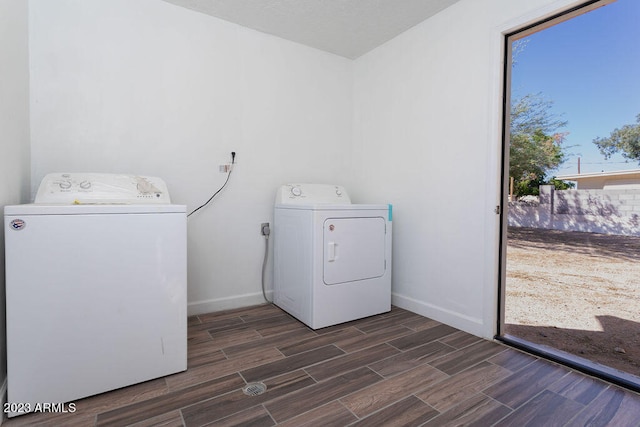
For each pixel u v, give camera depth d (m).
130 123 1.97
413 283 2.33
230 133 2.33
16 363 1.12
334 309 2.05
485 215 1.84
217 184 2.29
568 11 1.51
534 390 1.31
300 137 2.66
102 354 1.25
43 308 1.15
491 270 1.81
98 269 1.23
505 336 1.82
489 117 1.81
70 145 1.80
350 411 1.17
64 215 1.17
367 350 1.68
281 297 2.38
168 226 1.38
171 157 2.11
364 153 2.82
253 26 2.35
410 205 2.35
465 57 1.94
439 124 2.12
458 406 1.20
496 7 1.77
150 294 1.34
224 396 1.26
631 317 2.04
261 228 2.49
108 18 1.88
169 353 1.40
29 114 1.67
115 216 1.26
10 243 1.09
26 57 1.62
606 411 1.17
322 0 2.01
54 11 1.74
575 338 1.94
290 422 1.10
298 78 2.63
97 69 1.86
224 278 2.35
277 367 1.50
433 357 1.60
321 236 1.98
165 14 2.06
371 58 2.73
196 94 2.19
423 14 2.15
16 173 1.43
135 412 1.15
